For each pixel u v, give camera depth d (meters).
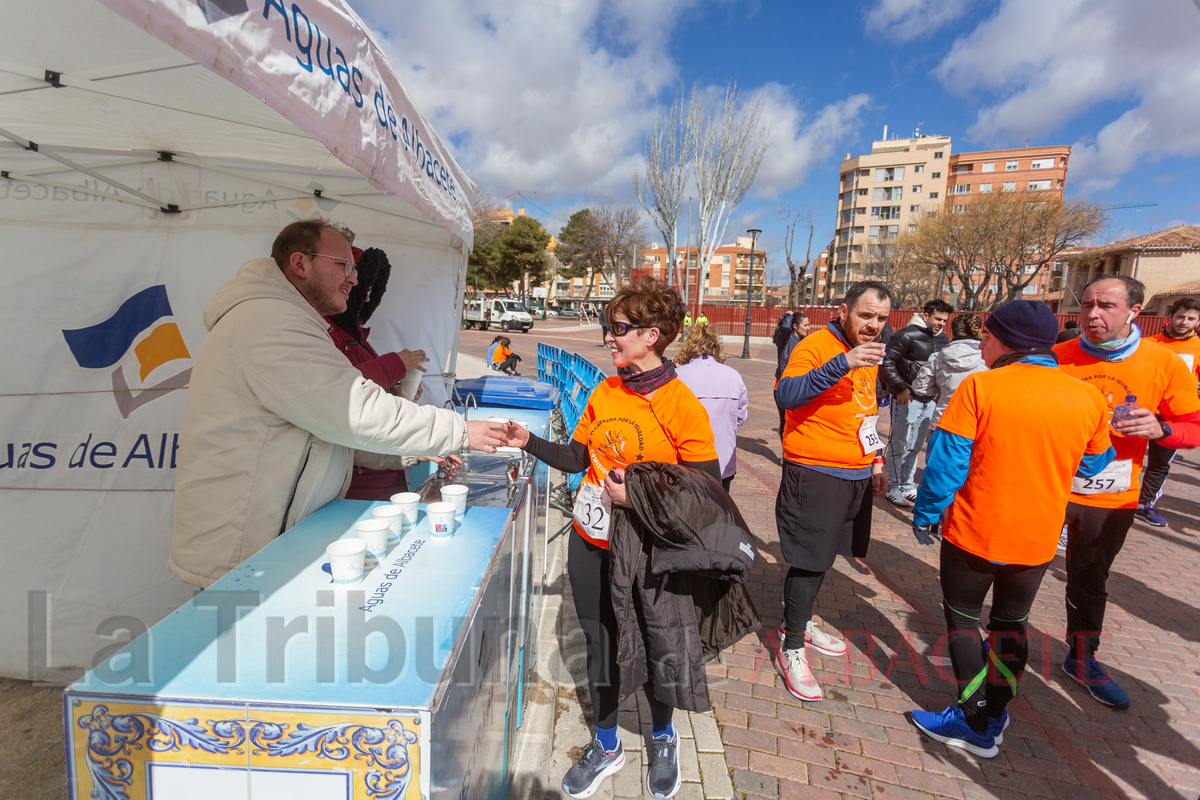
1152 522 4.87
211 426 1.46
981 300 42.53
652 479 1.56
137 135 2.02
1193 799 2.08
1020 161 67.19
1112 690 2.57
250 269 1.57
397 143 1.61
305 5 1.08
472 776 1.21
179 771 0.92
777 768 2.17
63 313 2.41
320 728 0.90
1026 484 2.02
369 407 1.37
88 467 2.45
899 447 5.26
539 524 2.79
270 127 1.69
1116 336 2.57
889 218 68.56
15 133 1.94
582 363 4.90
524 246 47.78
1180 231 34.91
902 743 2.32
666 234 28.81
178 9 0.75
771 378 14.70
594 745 2.02
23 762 1.95
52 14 1.05
